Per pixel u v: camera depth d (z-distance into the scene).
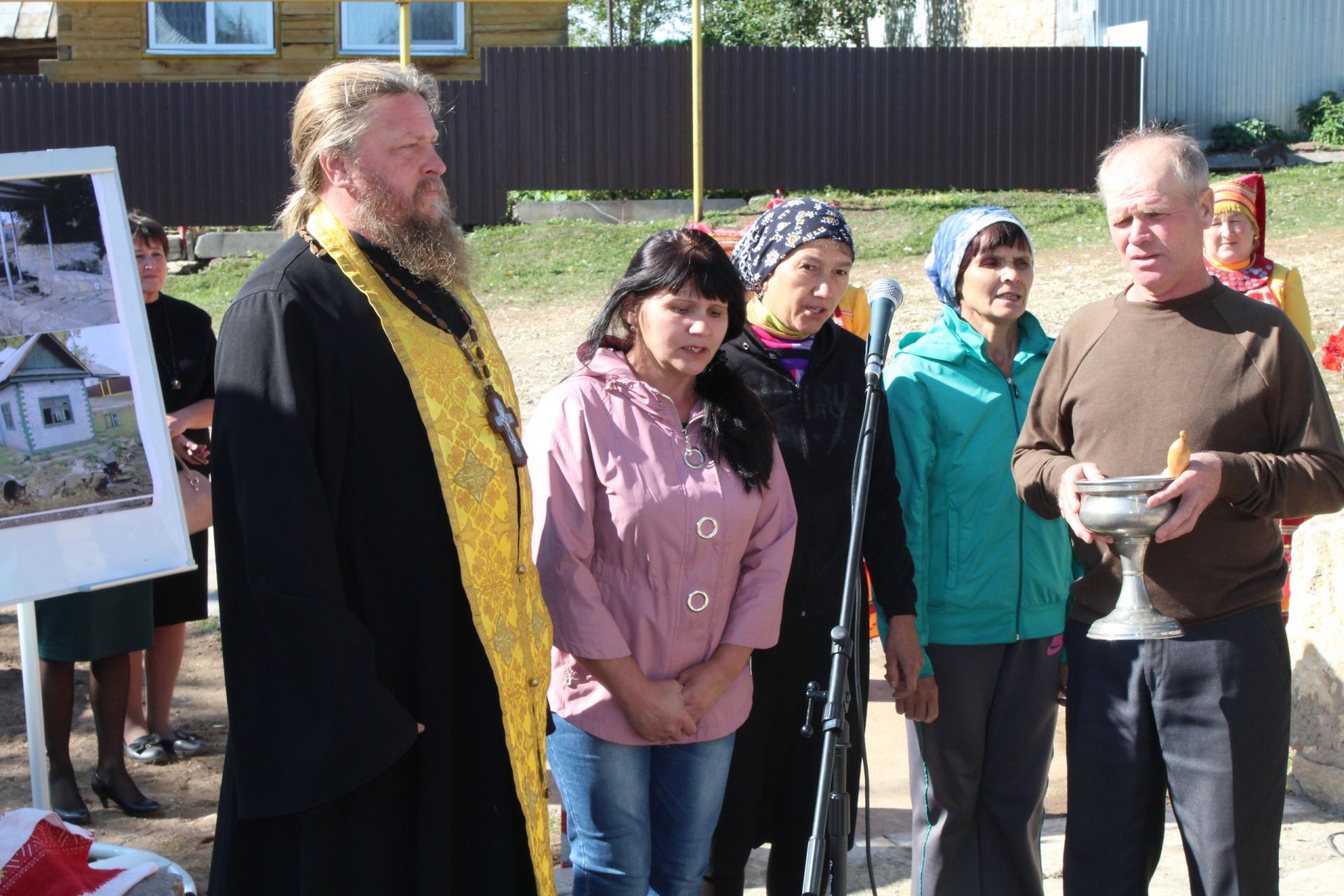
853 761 3.02
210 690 5.19
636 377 2.77
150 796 4.25
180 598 4.45
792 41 25.73
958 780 3.17
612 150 15.65
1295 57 18.94
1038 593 3.14
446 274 2.54
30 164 2.43
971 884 3.21
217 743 4.70
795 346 3.09
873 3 25.17
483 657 2.48
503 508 2.52
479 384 2.56
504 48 15.41
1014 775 3.17
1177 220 2.65
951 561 3.14
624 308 2.78
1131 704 2.79
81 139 15.23
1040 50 15.88
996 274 3.11
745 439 2.76
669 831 2.78
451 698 2.46
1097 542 2.84
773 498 2.83
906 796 4.16
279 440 2.26
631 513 2.68
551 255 14.25
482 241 14.83
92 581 2.46
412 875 2.42
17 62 19.41
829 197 15.84
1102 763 2.83
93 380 2.48
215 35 16.53
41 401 2.43
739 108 15.69
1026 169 16.06
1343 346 4.96
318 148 2.45
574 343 10.95
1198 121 18.84
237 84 15.26
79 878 2.50
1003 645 3.16
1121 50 15.93
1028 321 3.26
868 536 3.08
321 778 2.22
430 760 2.40
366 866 2.36
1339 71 19.08
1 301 2.40
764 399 3.02
